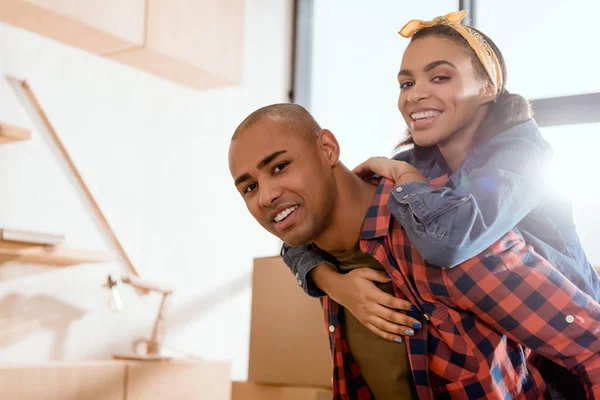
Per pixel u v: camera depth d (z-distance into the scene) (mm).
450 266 1082
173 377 2828
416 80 1366
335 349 1277
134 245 3271
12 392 2301
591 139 3342
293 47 4461
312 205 1115
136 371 2691
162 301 3207
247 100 4055
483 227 1082
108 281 2982
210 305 3641
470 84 1335
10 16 2668
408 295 1158
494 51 1383
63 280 2979
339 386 1277
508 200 1147
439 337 1157
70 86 3068
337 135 4219
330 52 4348
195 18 3178
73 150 3045
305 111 1159
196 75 3344
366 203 1211
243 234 3920
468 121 1358
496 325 1121
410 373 1188
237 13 3434
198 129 3699
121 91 3297
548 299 1093
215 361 3010
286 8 4441
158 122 3467
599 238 3281
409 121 1389
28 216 2850
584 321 1092
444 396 1179
